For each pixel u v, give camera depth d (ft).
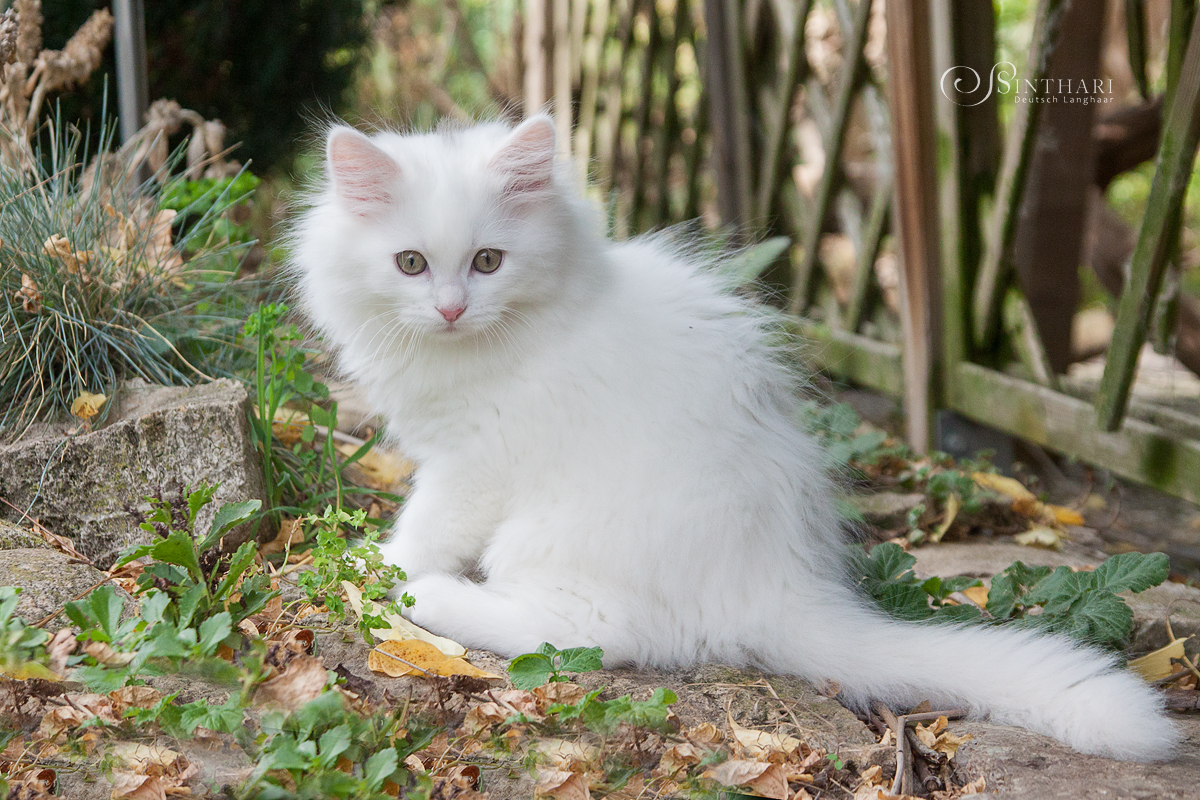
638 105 21.58
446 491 8.05
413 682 6.68
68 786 5.89
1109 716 6.68
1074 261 14.21
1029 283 14.20
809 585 7.90
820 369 15.74
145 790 5.78
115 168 11.53
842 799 6.24
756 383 8.21
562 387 7.73
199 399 8.68
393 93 32.09
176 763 6.00
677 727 6.59
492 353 7.77
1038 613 8.68
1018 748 6.62
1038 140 13.57
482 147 8.05
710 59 17.79
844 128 15.38
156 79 16.47
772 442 8.11
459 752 6.36
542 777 6.15
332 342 8.86
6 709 6.25
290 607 7.41
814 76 16.72
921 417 13.48
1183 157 9.28
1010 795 6.13
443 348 7.88
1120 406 10.49
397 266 7.70
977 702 7.27
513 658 7.26
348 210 7.76
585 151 23.73
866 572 8.79
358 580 7.42
